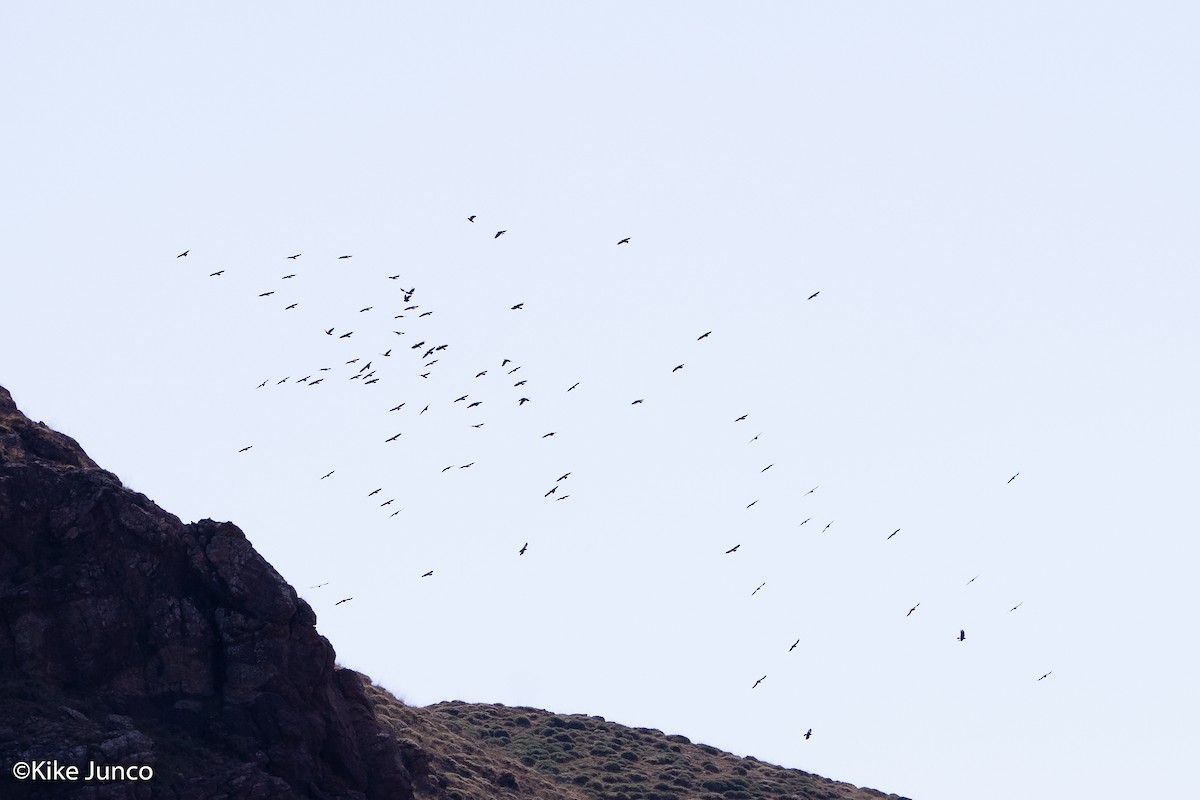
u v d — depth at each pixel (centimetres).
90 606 7919
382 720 10306
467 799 9494
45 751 7200
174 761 7606
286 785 7712
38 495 8156
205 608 8262
